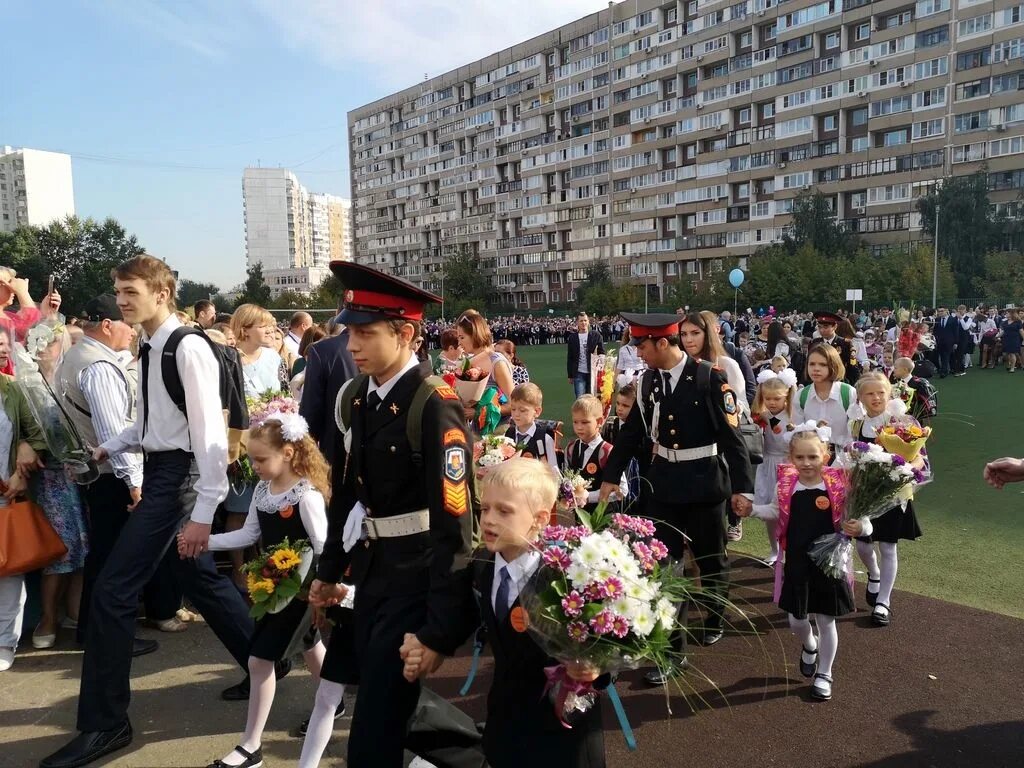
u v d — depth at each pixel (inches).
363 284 97.3
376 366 98.3
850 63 2218.3
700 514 161.6
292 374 252.2
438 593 91.2
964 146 2038.6
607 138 2898.6
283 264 6633.9
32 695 147.6
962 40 2011.6
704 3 2529.5
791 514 151.6
